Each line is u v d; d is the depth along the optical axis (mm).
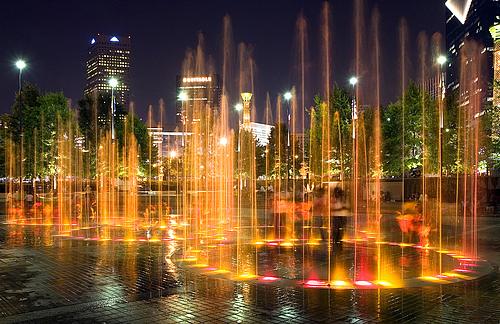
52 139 47562
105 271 10797
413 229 18016
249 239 16969
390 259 12422
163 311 7562
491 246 15039
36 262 12031
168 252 13773
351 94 43344
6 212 31938
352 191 40938
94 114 53188
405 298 8320
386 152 41188
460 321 7039
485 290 8922
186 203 43812
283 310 7590
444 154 37562
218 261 12094
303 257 12750
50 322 7051
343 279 9867
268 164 60375
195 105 91750
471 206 27984
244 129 65188
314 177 46000
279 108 58938
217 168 67688
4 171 47125
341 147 42875
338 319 7125
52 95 48750
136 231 20047
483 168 37094
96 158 52500
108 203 42844
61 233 19219
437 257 12797
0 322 7051
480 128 34438
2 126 47719
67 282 9656
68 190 50344
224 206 40031
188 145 74125
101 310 7637
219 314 7391
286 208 18953
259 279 9859
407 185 39750
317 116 45719
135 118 61062
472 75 55562
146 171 63000
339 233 13453
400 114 40906
